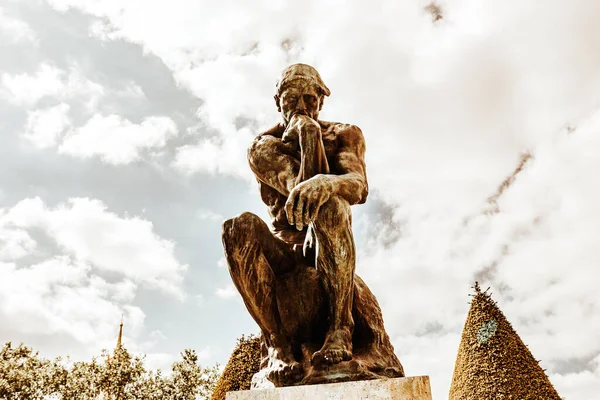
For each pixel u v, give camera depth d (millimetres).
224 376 6781
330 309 3176
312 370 2898
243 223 3238
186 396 20297
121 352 20391
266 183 3766
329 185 3020
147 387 20281
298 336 3316
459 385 9547
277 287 3418
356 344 3295
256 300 3281
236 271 3258
